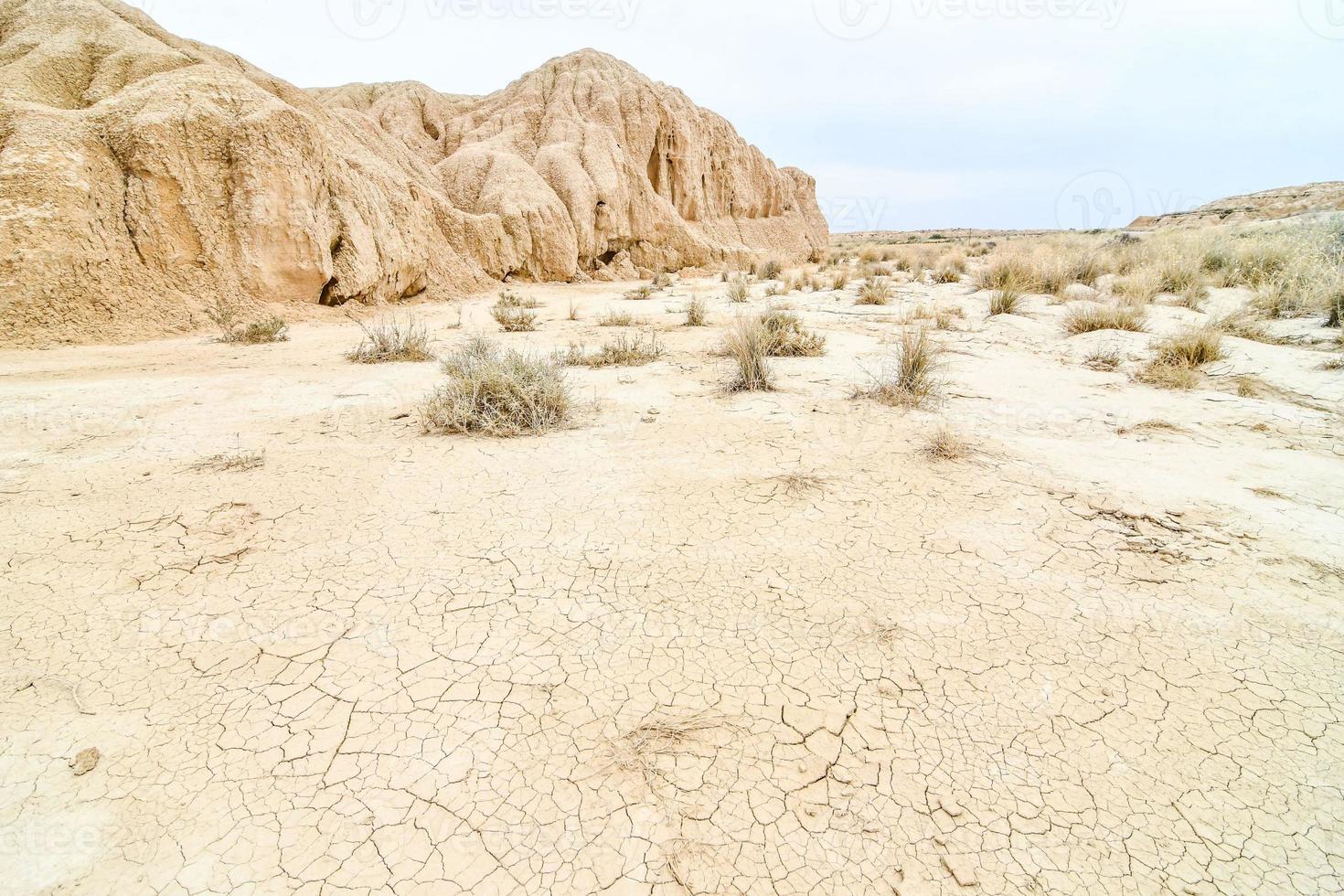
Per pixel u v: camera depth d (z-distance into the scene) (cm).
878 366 700
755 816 170
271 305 1124
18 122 978
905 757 189
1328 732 197
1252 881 154
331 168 1259
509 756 189
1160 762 188
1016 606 261
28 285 867
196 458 424
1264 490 367
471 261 1900
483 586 276
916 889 152
